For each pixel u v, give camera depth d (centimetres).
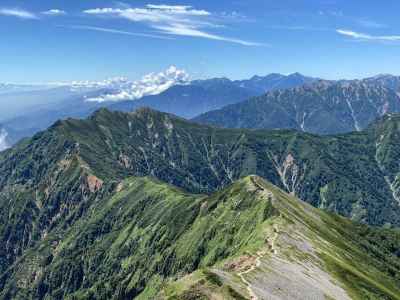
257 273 14312
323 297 14988
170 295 11856
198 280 12212
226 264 17212
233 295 11919
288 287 14238
